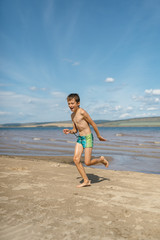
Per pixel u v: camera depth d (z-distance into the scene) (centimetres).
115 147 1498
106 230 194
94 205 265
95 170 597
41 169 548
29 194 310
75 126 388
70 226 202
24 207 254
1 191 325
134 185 386
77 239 176
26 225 204
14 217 224
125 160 955
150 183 407
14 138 2773
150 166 806
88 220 217
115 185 384
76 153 372
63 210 245
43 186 358
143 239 178
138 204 271
